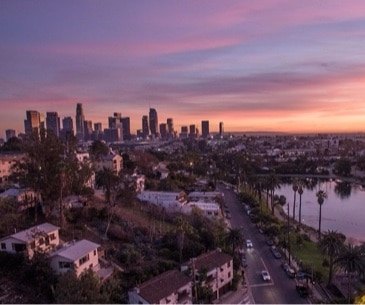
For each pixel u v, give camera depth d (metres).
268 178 118.19
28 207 60.44
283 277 53.91
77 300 30.66
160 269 48.12
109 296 36.62
